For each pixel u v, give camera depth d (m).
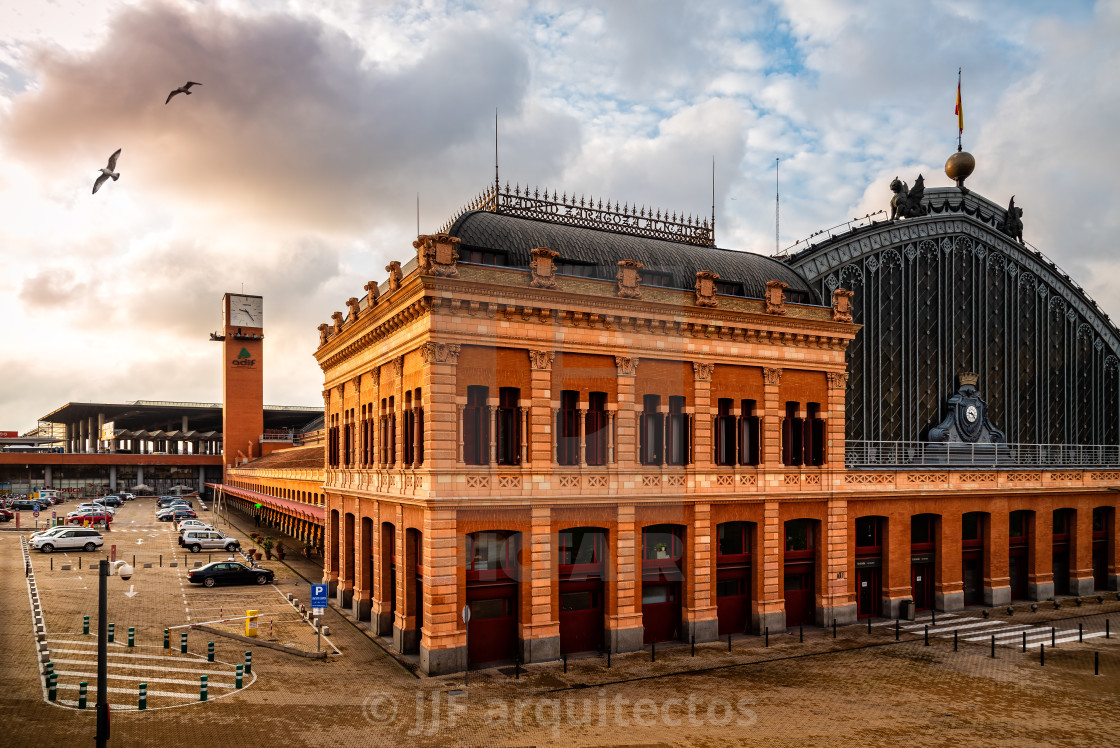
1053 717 25.73
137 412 165.00
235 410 138.62
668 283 34.00
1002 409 53.62
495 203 38.12
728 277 38.47
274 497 81.31
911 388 49.56
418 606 31.80
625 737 23.23
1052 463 54.97
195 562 56.41
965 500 44.16
